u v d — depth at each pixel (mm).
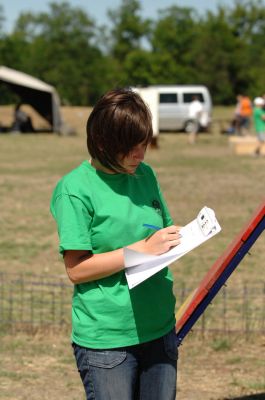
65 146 31125
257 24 107625
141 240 3430
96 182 3445
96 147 3369
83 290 3438
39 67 92875
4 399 5578
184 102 39812
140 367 3508
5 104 76062
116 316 3387
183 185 18672
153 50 92188
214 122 49531
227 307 7969
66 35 95875
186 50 90688
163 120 39750
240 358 6555
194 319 3910
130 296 3398
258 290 8672
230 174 21062
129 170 3422
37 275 8820
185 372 6215
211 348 6797
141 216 3463
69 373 6191
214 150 29547
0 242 11891
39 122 47312
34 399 5602
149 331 3438
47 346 6855
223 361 6484
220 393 5750
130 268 3346
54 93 37562
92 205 3402
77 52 94062
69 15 98250
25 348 6777
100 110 3334
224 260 3840
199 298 3885
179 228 3430
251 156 26766
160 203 3637
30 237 12336
